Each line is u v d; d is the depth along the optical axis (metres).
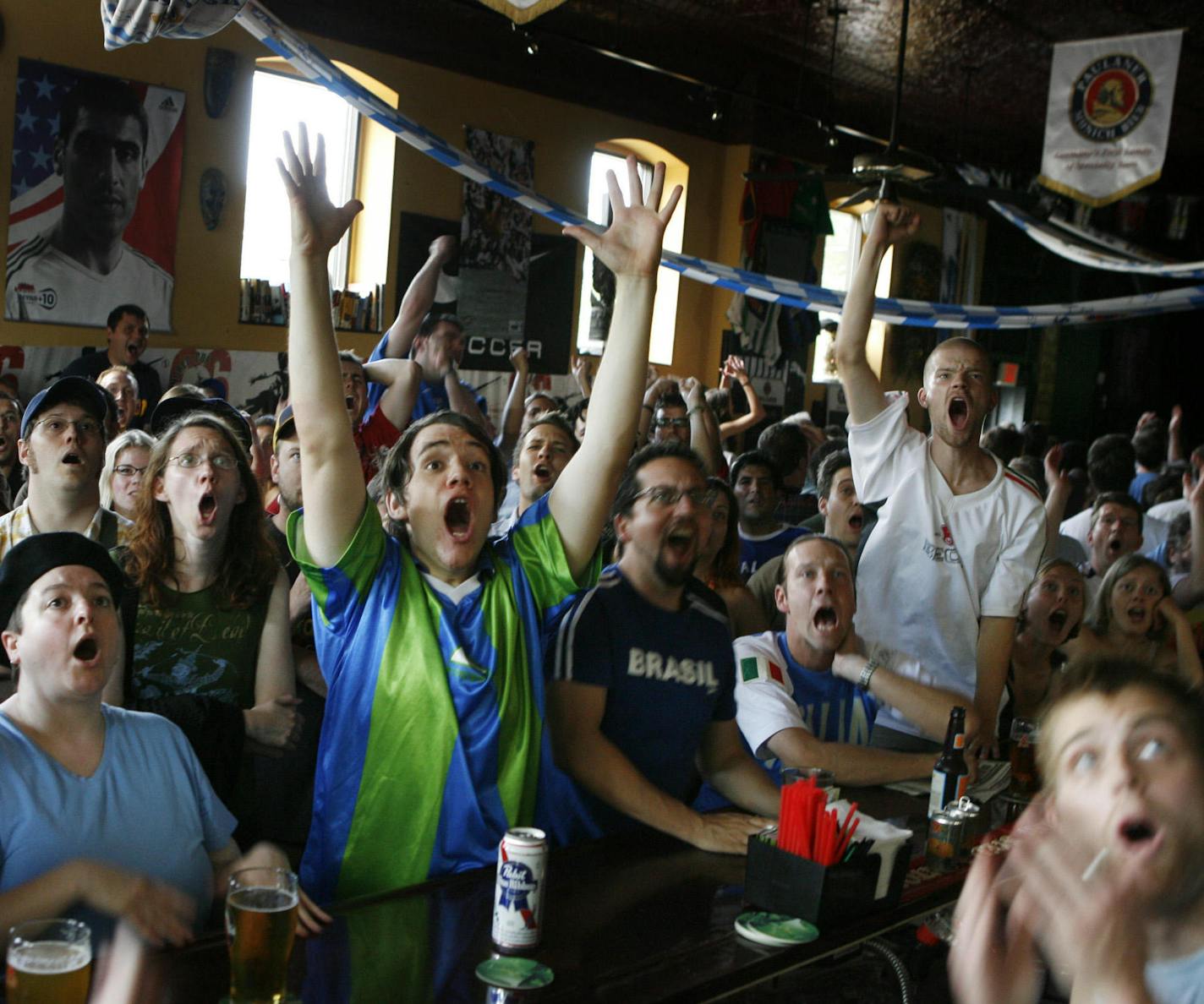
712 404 6.45
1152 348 15.53
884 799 2.62
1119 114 7.36
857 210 12.81
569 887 1.96
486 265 9.23
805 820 1.89
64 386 2.93
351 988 1.57
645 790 2.18
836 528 4.23
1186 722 1.12
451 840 2.03
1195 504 4.82
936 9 9.13
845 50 10.31
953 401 3.08
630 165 2.31
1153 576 4.03
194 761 2.03
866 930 1.91
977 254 14.05
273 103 8.07
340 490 2.03
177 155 7.29
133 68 7.02
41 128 6.65
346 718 2.08
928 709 2.76
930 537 3.16
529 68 9.30
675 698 2.28
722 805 2.60
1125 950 1.07
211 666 2.60
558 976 1.64
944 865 2.23
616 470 2.23
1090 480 6.57
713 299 11.41
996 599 3.17
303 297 2.02
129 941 1.61
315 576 2.08
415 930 1.77
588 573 2.27
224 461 2.59
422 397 5.52
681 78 9.58
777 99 11.20
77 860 1.75
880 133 12.55
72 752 1.88
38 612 1.84
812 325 11.95
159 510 2.62
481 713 2.05
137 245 7.16
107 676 1.88
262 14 3.27
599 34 9.62
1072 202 13.52
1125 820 1.10
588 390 6.83
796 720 2.64
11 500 4.61
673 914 1.88
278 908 1.49
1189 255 14.87
